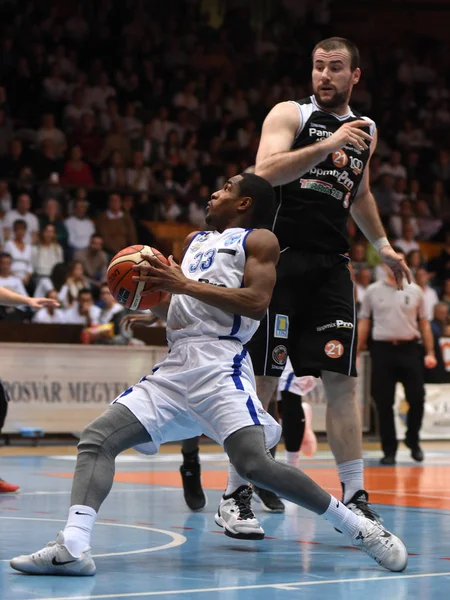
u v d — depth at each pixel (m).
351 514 4.10
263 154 5.31
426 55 27.75
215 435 4.04
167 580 3.75
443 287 19.89
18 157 18.77
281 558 4.40
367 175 5.85
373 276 19.16
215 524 5.59
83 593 3.40
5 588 3.49
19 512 6.05
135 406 4.00
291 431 7.47
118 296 4.12
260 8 26.61
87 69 22.64
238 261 4.16
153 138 21.19
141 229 18.70
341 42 5.45
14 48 21.23
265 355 5.30
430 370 14.56
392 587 3.67
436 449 13.71
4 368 12.40
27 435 12.54
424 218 22.72
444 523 5.76
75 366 12.90
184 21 24.77
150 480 8.50
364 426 14.75
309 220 5.37
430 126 26.34
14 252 15.91
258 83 24.72
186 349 4.11
